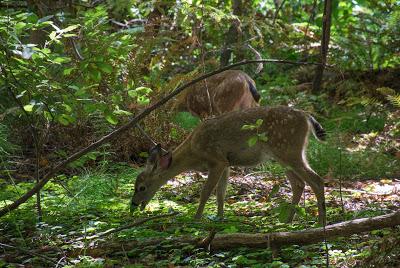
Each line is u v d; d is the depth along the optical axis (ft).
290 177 34.30
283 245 26.22
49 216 33.50
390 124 46.47
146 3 44.37
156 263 25.93
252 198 39.11
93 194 38.60
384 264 23.68
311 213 34.24
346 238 27.96
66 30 28.48
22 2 44.45
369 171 43.98
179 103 47.83
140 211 35.83
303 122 33.45
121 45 29.45
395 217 25.54
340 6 72.23
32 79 28.17
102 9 33.04
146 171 35.47
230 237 26.71
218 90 47.75
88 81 31.58
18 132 48.26
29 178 43.91
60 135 46.98
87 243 28.43
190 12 43.04
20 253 28.32
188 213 34.71
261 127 33.99
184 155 35.81
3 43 27.12
